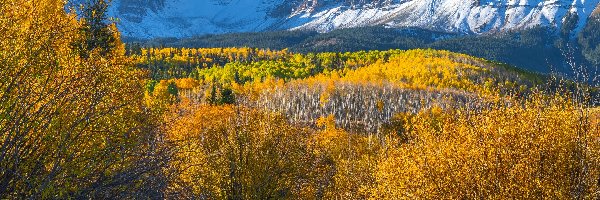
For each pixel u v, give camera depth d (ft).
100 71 30.68
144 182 30.76
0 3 29.45
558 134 46.68
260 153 64.49
